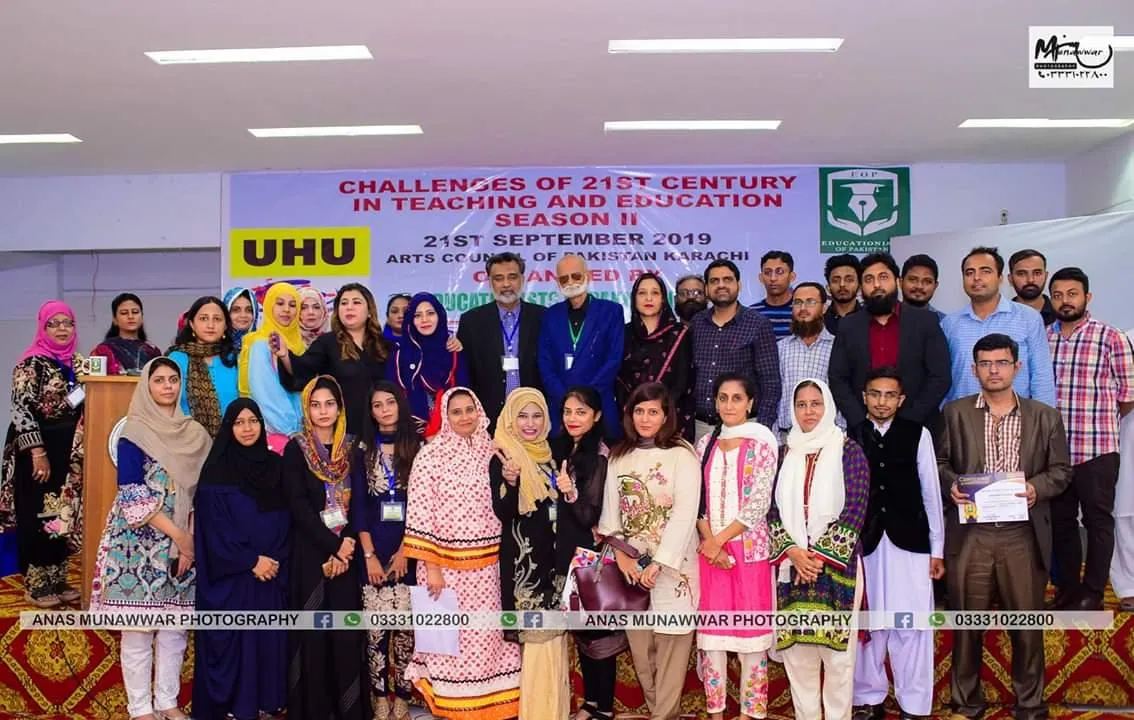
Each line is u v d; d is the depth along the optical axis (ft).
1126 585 14.52
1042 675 12.23
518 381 14.61
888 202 23.73
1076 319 13.99
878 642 12.14
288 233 24.11
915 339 13.14
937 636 13.12
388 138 20.94
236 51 15.43
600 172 23.86
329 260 24.03
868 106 18.69
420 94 17.74
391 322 16.70
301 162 23.16
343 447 12.22
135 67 16.11
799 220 23.73
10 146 21.38
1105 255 20.12
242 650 11.95
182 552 12.21
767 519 11.64
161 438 12.24
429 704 11.73
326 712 11.87
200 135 20.53
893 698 12.91
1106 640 13.25
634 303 13.91
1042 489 11.85
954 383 13.76
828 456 11.43
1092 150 22.31
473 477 11.82
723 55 15.71
